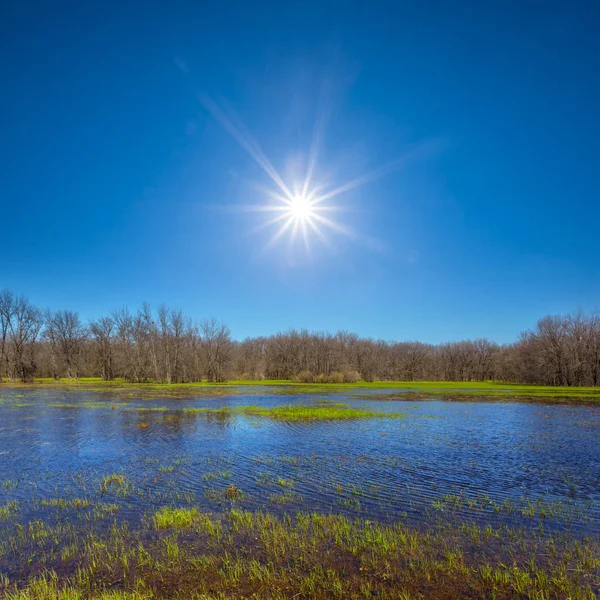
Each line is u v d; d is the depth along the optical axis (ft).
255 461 60.29
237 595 24.89
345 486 47.98
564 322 306.96
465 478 51.80
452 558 29.12
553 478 52.08
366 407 138.21
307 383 305.94
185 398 170.30
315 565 28.50
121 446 71.36
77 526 35.91
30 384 268.41
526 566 28.32
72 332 317.22
